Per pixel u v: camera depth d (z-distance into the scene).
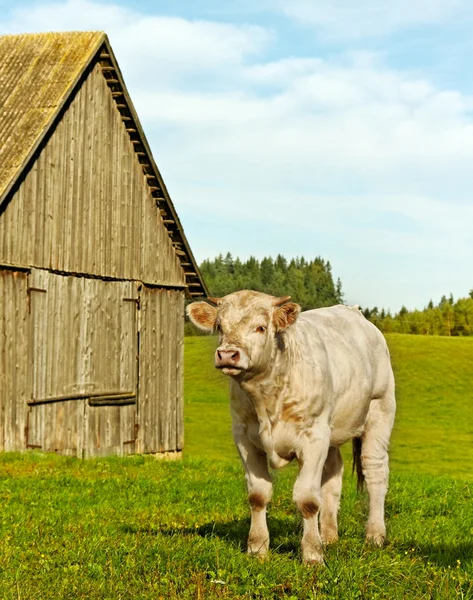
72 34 25.92
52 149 23.56
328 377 9.41
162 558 8.61
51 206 23.50
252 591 7.64
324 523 10.23
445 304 138.00
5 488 15.43
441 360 77.00
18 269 22.31
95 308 25.12
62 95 23.66
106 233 25.59
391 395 11.19
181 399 28.58
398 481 18.28
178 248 28.62
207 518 12.19
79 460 20.98
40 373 22.97
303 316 10.45
